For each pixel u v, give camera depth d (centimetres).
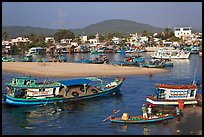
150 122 4378
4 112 5119
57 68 10612
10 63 12369
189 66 12038
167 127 4194
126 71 9931
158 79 8638
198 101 5250
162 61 12194
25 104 5466
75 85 6094
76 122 4566
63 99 5747
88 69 10306
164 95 5259
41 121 4650
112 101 5859
